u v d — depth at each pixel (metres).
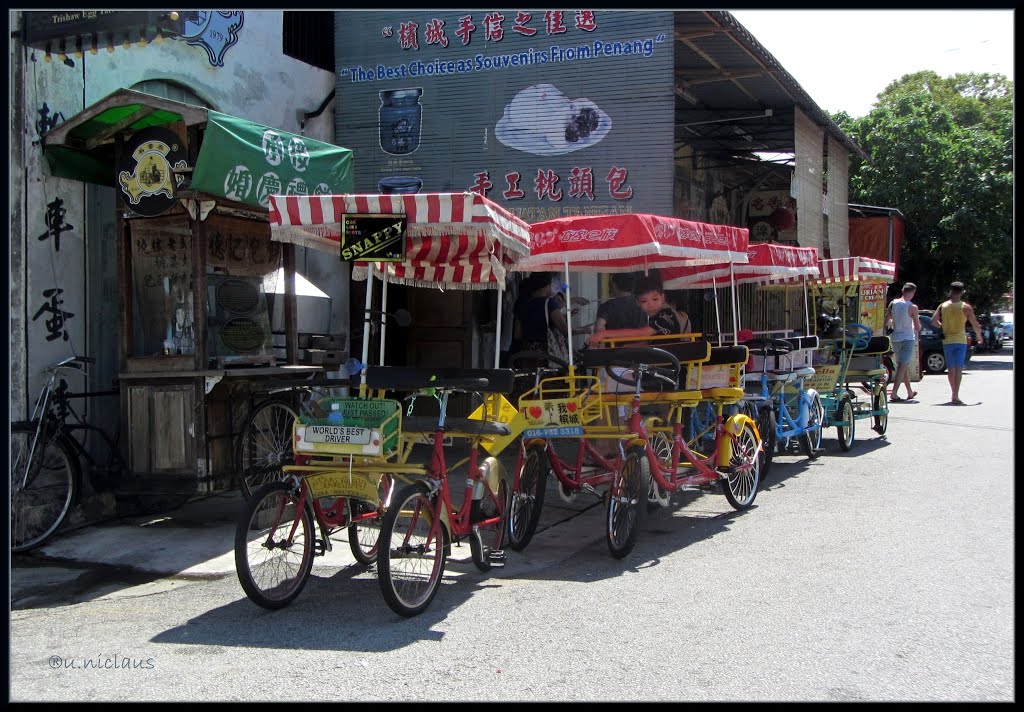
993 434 10.59
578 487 6.36
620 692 3.61
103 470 6.96
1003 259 25.30
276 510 4.79
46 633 4.48
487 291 11.12
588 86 9.45
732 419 6.90
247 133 6.39
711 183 14.95
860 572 5.22
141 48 7.70
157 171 6.50
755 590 4.95
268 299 7.56
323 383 5.41
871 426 11.52
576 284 11.20
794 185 11.97
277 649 4.16
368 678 3.79
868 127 25.42
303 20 10.21
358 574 5.49
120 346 6.73
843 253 15.16
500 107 9.75
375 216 4.97
